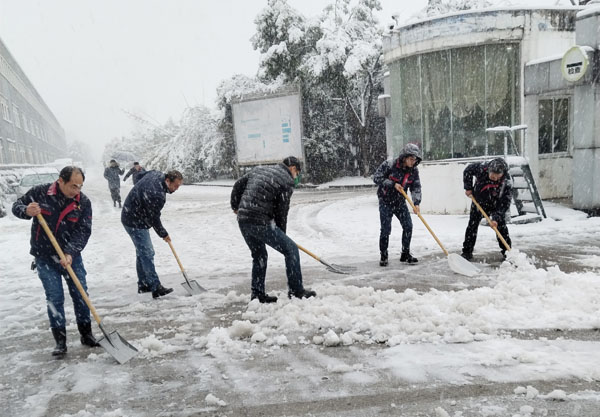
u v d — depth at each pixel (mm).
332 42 21672
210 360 3387
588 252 6211
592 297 4121
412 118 11266
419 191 6035
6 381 3201
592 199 8758
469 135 10562
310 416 2559
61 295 3672
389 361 3186
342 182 23219
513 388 2727
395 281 5301
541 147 11031
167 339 3863
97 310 4797
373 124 23984
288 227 9938
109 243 9305
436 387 2791
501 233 6094
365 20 24109
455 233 7957
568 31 10102
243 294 5008
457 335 3459
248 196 4551
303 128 23281
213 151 27328
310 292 4719
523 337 3465
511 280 4805
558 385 2734
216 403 2746
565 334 3490
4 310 4961
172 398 2846
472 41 10016
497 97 10234
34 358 3600
